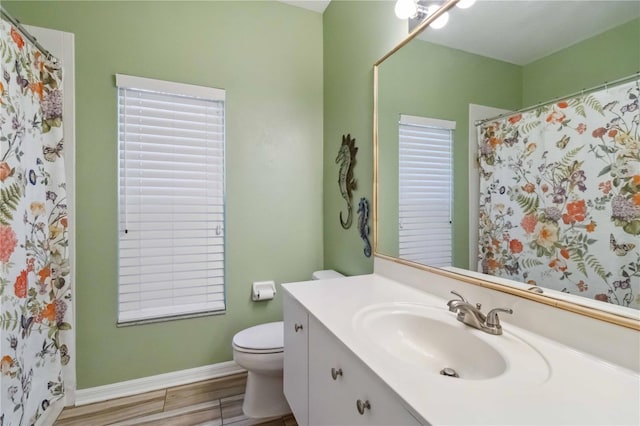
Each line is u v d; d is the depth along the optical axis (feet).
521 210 2.88
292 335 4.17
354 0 5.79
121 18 5.46
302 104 7.02
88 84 5.27
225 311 6.35
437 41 3.84
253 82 6.53
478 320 2.88
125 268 5.66
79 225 5.28
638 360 2.06
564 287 2.52
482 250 3.29
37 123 4.48
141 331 5.74
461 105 3.51
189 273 6.14
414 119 4.25
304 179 7.07
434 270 3.92
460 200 3.56
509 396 1.87
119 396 5.56
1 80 3.62
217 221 6.35
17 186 3.95
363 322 3.15
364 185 5.53
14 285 3.88
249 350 4.86
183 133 6.04
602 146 2.26
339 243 6.46
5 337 3.69
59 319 5.00
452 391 1.93
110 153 5.45
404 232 4.52
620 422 1.63
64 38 5.07
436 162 3.91
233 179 6.39
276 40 6.73
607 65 2.23
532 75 2.77
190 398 5.55
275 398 5.21
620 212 2.16
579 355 2.32
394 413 1.97
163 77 5.75
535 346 2.49
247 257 6.55
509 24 2.99
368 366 2.26
